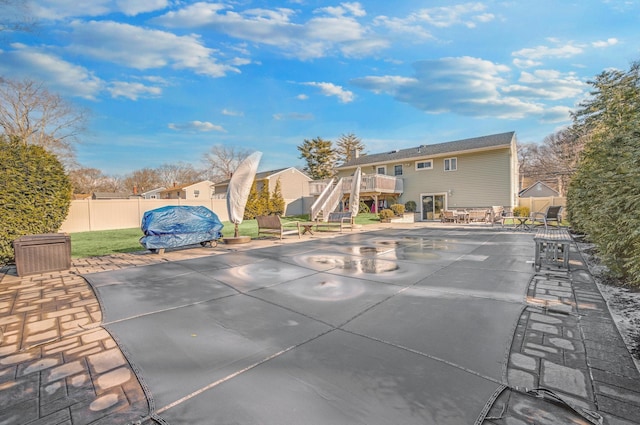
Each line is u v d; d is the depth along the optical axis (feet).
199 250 27.32
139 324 10.81
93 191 133.59
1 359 8.47
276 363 8.04
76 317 11.55
